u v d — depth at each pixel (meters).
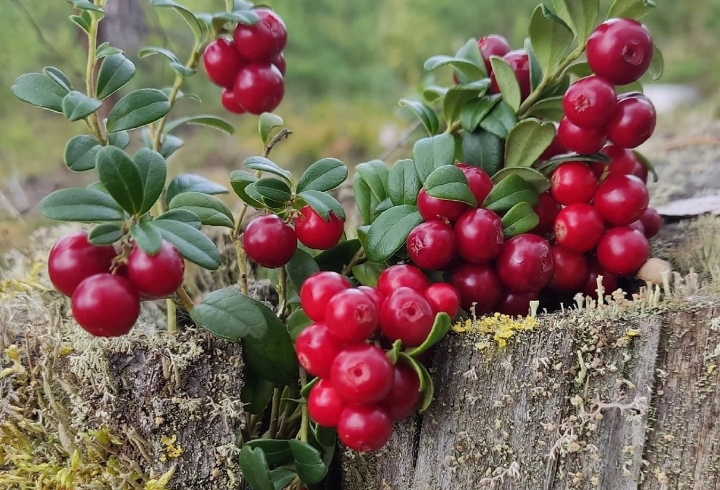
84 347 0.23
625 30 0.22
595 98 0.23
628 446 0.22
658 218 0.25
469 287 0.23
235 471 0.23
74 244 0.21
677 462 0.22
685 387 0.22
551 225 0.24
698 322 0.22
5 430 0.23
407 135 0.31
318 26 0.81
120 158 0.21
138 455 0.23
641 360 0.22
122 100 0.23
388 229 0.23
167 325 0.24
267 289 0.26
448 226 0.23
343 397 0.21
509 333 0.22
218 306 0.22
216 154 0.56
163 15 0.45
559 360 0.22
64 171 0.42
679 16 0.78
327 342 0.21
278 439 0.23
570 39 0.24
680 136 0.36
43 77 0.22
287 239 0.23
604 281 0.24
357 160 0.59
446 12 0.80
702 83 0.63
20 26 0.40
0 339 0.24
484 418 0.23
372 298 0.22
